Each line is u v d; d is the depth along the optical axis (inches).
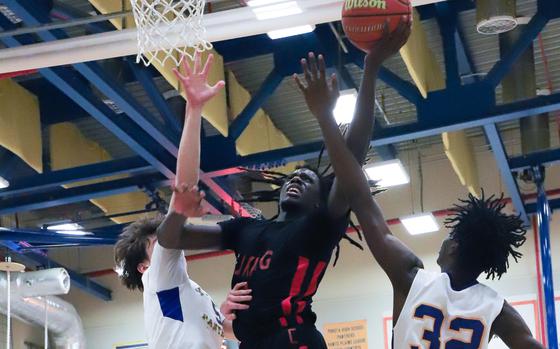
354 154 169.0
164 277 194.2
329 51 439.8
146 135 447.8
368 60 172.6
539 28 407.2
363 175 165.3
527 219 546.3
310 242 169.5
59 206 594.6
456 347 153.6
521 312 535.8
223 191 488.1
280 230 173.2
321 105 167.6
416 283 158.7
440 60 495.8
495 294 158.2
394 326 159.5
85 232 515.5
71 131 507.5
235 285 173.9
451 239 165.9
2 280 544.1
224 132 442.0
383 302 571.8
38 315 571.5
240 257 175.9
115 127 431.5
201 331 193.2
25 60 345.4
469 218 164.1
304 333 167.0
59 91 480.7
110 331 632.4
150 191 485.4
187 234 179.5
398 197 575.8
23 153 448.1
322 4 318.3
